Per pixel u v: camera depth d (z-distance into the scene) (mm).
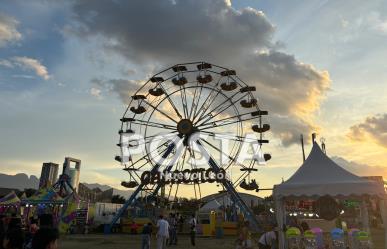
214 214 32781
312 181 13562
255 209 55531
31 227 9797
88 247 21547
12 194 30641
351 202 20016
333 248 12625
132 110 36812
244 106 36062
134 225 34250
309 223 22797
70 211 32062
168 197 36094
